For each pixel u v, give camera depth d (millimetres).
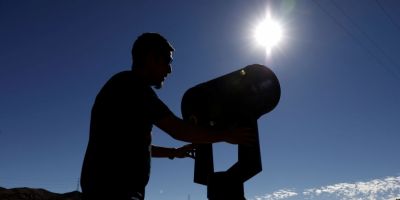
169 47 2477
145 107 2236
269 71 2656
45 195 86125
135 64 2443
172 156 3012
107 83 2445
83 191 2246
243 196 2277
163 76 2479
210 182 2361
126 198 2129
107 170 2168
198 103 2729
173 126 2250
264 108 2596
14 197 76750
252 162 2295
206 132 2250
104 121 2289
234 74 2645
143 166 2246
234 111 2539
